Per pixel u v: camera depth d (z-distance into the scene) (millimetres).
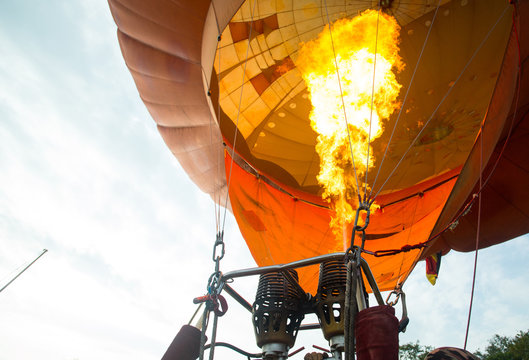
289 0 9945
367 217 2104
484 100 10445
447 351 2014
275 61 10672
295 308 2676
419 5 10281
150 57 7113
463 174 6301
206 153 8500
